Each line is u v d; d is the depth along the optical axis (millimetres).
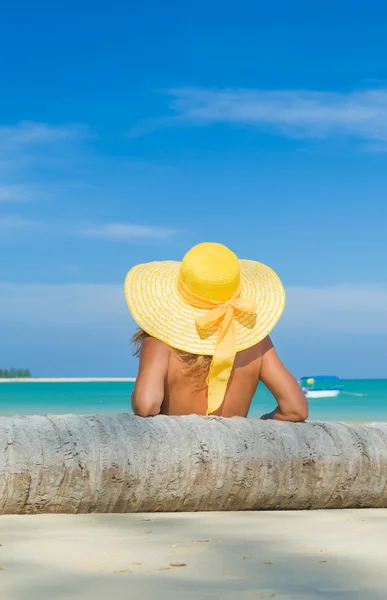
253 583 2555
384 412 30672
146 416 4383
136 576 2627
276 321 4762
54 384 107250
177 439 4027
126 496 3920
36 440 3834
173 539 3264
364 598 2398
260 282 4949
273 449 4145
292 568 2768
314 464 4184
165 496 3980
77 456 3834
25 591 2436
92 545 3115
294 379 4766
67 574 2648
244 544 3186
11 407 33594
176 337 4602
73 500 3852
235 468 4043
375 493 4305
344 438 4328
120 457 3889
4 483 3725
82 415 4125
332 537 3369
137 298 4793
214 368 4539
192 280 4641
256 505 4160
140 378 4496
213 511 4121
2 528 3471
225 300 4672
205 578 2611
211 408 4590
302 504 4234
